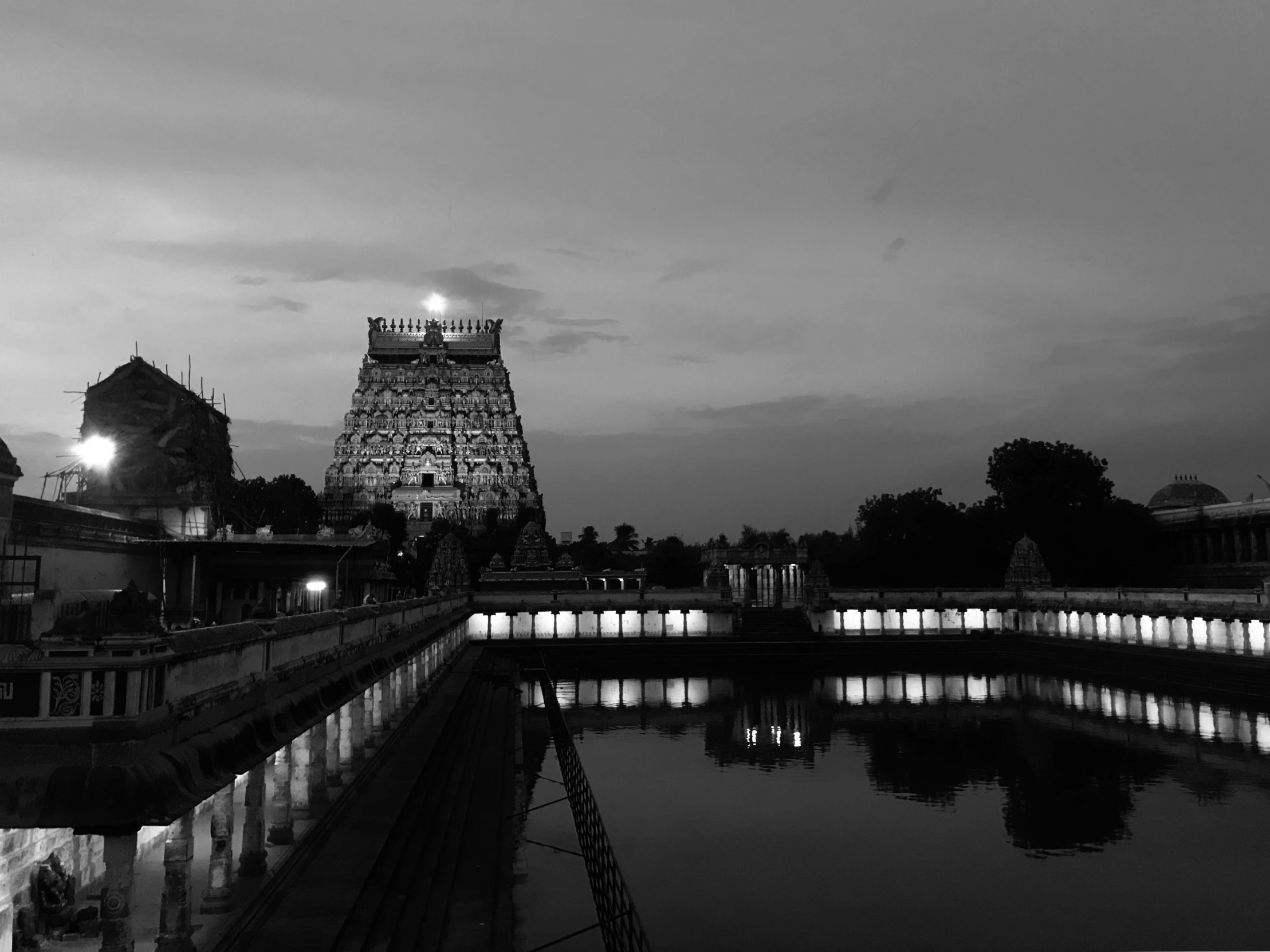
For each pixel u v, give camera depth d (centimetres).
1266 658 7744
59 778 1517
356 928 2083
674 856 4184
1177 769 5606
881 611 11975
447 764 4159
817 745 6519
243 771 1927
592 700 8625
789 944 3278
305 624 2678
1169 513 14738
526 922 3272
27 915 2212
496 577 14175
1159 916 3494
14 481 4350
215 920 1981
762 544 13162
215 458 9031
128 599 1617
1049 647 10531
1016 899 3662
